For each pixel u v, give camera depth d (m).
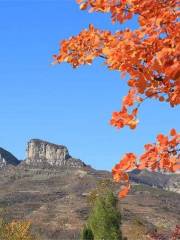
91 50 5.97
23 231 49.84
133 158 5.16
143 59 5.28
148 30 5.21
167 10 5.29
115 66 5.39
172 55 4.86
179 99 5.30
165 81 5.32
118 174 5.21
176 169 5.08
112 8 5.55
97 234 37.75
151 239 21.56
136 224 47.00
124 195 5.24
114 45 5.39
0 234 48.62
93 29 5.99
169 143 5.14
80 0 5.63
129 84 5.39
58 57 6.11
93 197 53.53
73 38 5.99
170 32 5.24
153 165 5.12
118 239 37.62
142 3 5.34
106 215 37.66
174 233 20.27
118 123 5.35
